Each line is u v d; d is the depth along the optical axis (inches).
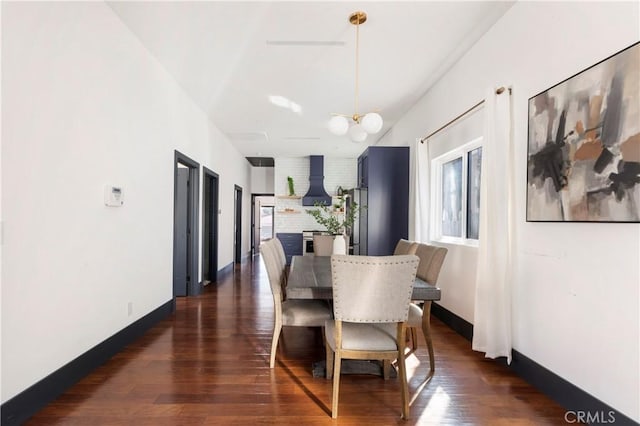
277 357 100.4
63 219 78.7
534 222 84.5
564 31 75.2
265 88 154.2
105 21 94.3
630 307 60.1
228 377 87.0
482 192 99.0
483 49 108.7
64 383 78.6
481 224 99.3
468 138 119.6
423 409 73.3
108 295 97.6
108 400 75.2
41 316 72.2
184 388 81.0
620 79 60.7
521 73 90.0
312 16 98.7
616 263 62.7
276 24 102.7
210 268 220.5
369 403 75.5
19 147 66.6
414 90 155.9
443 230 153.1
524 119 88.7
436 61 127.3
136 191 114.3
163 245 137.3
